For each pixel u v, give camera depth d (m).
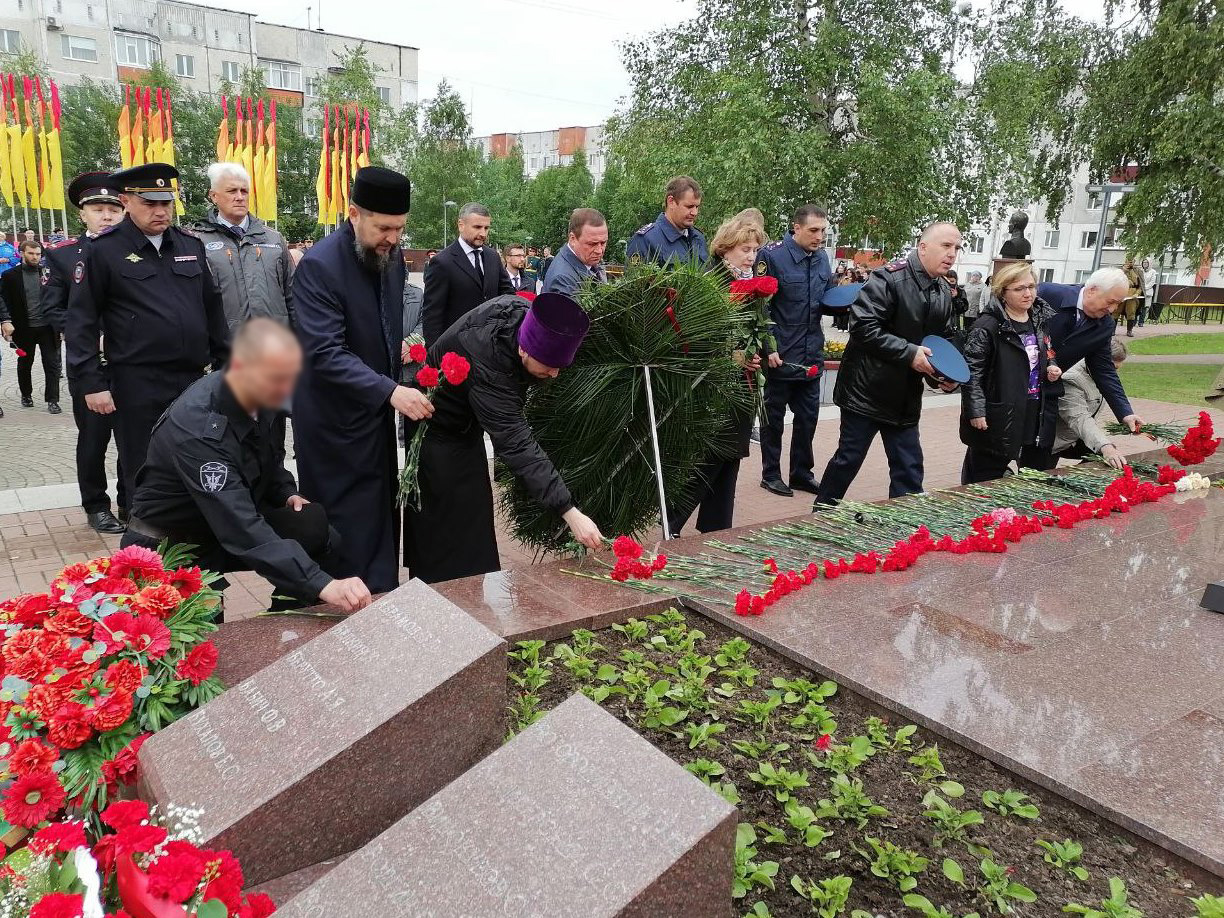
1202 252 16.86
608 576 3.34
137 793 1.98
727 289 4.03
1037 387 5.07
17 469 6.79
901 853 1.90
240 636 2.62
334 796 1.79
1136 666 2.75
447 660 1.95
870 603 3.21
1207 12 15.05
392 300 3.59
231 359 2.00
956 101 15.31
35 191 20.88
